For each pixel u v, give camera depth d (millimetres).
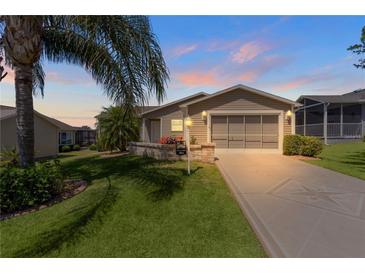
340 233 4082
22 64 6039
